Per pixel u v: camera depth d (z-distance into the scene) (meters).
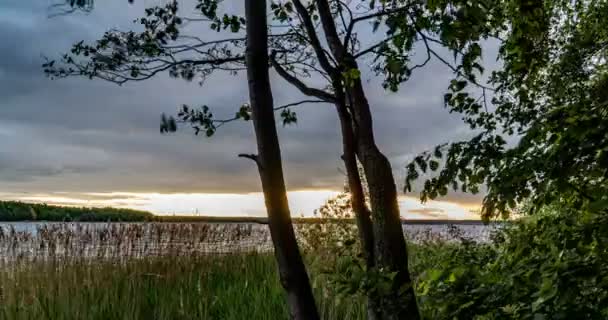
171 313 6.32
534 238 2.43
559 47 4.39
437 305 2.43
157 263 7.18
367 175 3.23
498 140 2.44
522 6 3.07
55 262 6.48
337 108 3.36
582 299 2.14
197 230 7.73
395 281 3.06
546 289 2.02
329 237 6.84
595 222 2.14
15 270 6.37
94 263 6.88
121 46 3.83
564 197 2.31
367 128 3.27
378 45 3.20
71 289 6.17
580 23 4.93
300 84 3.45
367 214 3.30
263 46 2.55
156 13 3.84
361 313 5.57
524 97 3.46
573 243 2.11
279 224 2.54
